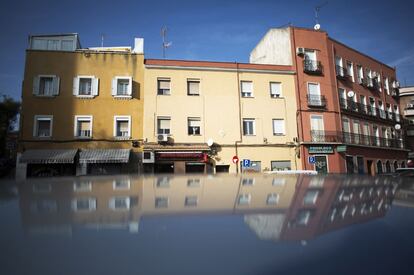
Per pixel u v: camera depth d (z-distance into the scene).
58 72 19.08
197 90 20.47
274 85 21.86
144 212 0.97
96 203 1.10
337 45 25.67
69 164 18.06
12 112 33.50
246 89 21.23
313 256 0.64
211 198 1.22
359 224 0.85
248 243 0.70
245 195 1.29
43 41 19.48
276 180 1.89
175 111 19.64
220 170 19.72
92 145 18.62
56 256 0.60
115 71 19.58
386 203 1.12
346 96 25.41
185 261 0.60
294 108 21.72
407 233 0.78
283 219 0.90
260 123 20.77
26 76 18.78
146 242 0.69
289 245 0.69
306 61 22.91
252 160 20.14
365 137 26.25
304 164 21.00
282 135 21.00
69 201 1.13
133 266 0.57
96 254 0.62
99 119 18.94
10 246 0.64
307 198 1.22
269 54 25.48
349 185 1.60
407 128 37.47
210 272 0.56
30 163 17.34
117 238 0.71
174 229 0.79
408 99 39.19
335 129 22.75
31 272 0.54
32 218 0.87
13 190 1.39
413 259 0.64
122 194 1.31
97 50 19.75
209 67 20.62
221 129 20.06
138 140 19.03
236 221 0.87
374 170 26.44
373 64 30.36
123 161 17.86
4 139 31.81
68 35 19.72
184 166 19.12
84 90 19.31
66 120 18.69
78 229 0.77
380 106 30.20
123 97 19.27
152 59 20.06
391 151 29.91
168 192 1.38
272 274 0.56
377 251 0.67
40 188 1.48
